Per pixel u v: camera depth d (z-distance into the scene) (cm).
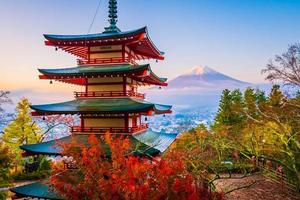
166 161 1838
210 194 1902
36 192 2417
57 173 2272
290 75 3722
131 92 3000
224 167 3284
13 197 2492
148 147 2497
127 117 2838
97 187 1761
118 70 2855
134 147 2509
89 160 1928
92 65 3134
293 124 3017
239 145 3042
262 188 2981
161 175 1620
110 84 3012
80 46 3200
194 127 5084
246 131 3669
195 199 1534
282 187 2958
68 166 2500
